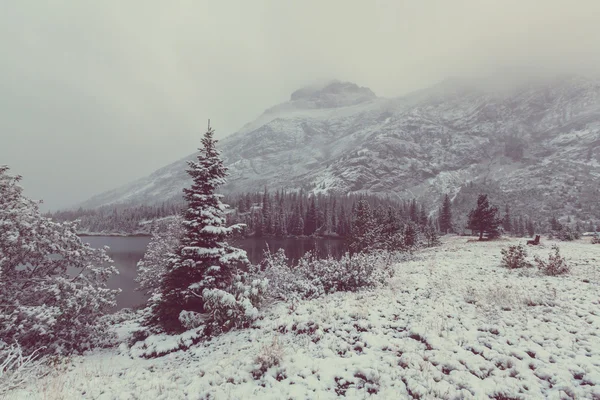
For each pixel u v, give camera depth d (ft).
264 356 21.68
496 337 22.58
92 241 337.52
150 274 73.41
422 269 55.72
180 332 37.73
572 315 25.62
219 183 46.01
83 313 38.17
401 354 21.31
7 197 36.50
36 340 33.83
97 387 21.65
